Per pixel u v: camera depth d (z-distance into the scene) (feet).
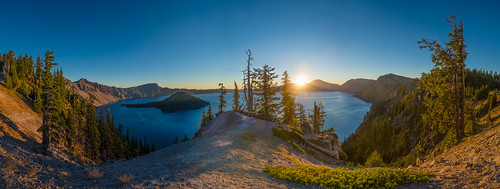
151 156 59.52
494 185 25.20
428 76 96.12
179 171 38.68
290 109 158.40
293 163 52.16
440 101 87.61
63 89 310.45
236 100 214.48
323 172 36.04
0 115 133.80
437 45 80.18
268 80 151.33
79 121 262.26
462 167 34.81
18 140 101.35
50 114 113.39
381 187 28.32
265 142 76.38
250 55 152.66
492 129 66.08
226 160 47.96
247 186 31.71
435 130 98.32
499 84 374.84
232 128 101.04
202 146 65.31
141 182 31.53
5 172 26.63
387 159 288.10
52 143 140.67
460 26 76.13
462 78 78.79
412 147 275.39
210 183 32.58
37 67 235.40
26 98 266.77
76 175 32.78
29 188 24.23
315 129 213.87
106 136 255.29
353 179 30.83
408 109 385.50
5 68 337.31
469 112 84.43
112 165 45.57
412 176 30.96
